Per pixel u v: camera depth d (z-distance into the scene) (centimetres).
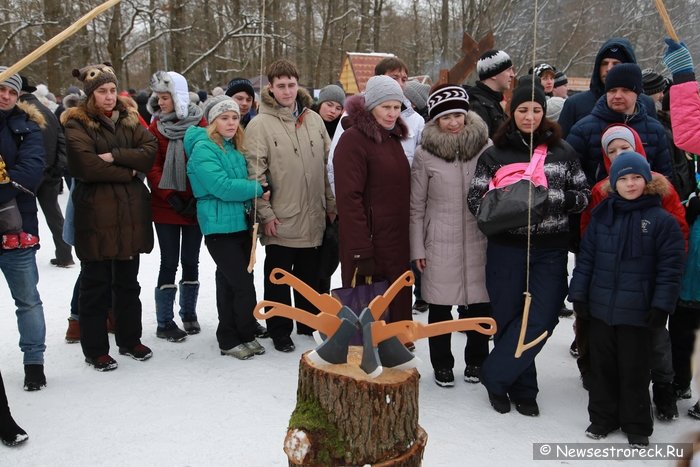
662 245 293
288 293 420
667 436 312
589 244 313
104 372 374
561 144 330
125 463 275
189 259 438
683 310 339
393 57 462
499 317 337
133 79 3000
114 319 398
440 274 353
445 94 345
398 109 346
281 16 2067
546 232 322
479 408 341
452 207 349
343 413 202
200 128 391
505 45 1544
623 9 1585
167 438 296
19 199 346
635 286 297
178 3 1528
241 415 320
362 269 341
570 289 316
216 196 379
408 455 208
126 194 368
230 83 490
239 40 2220
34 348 347
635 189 297
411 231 360
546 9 1608
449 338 371
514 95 327
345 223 342
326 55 2481
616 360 309
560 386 375
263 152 395
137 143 374
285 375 374
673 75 312
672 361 344
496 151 334
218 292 407
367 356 205
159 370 379
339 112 530
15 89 325
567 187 329
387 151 347
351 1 2522
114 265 390
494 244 333
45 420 312
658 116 400
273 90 402
